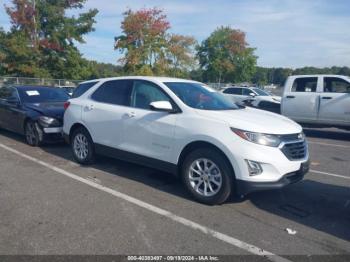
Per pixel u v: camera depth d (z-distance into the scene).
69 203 4.66
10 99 9.30
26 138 8.62
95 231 3.85
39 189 5.21
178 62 52.47
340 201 4.96
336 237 3.83
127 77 6.07
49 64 40.84
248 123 4.49
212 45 59.66
